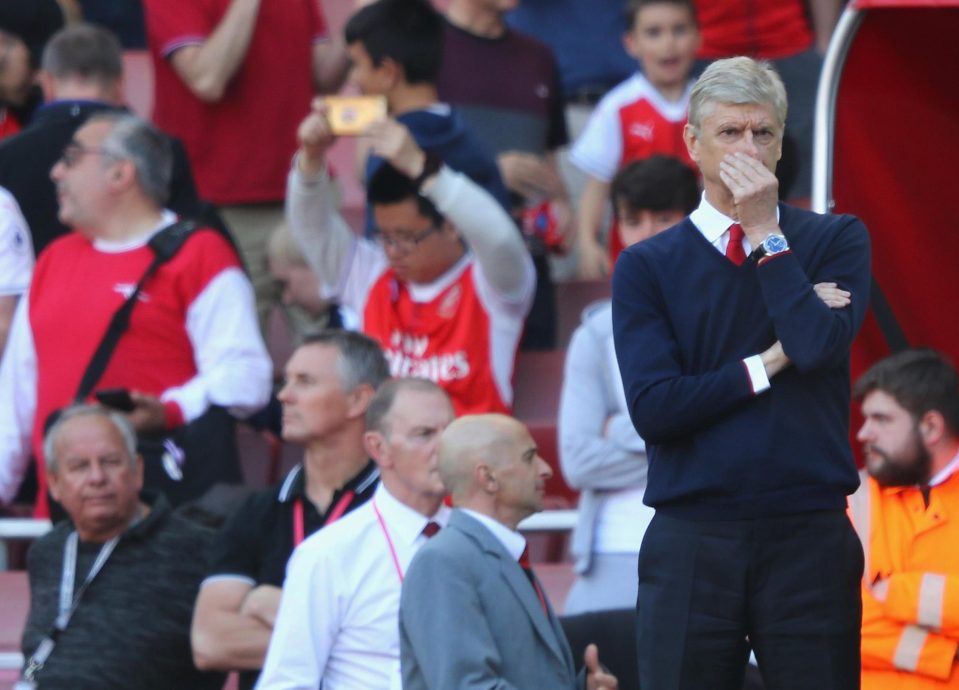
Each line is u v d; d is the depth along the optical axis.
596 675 17.12
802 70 30.59
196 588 20.75
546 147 31.22
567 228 29.33
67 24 32.25
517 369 27.58
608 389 21.36
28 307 24.08
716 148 14.09
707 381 13.94
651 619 14.33
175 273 23.58
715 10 31.00
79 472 20.66
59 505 21.86
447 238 24.67
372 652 17.88
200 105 30.00
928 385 19.03
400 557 18.05
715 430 14.09
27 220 25.78
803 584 14.03
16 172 25.73
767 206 13.88
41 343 23.80
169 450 22.61
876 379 19.25
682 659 14.20
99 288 23.59
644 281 14.42
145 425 22.61
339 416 19.45
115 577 20.70
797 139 29.95
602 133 30.16
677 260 14.38
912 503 19.09
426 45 25.61
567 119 33.59
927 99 20.77
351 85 34.47
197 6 29.89
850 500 19.38
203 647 19.17
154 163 23.91
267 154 30.08
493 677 15.81
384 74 25.48
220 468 22.94
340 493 19.45
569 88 33.84
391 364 24.86
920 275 21.12
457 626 15.88
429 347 24.75
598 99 33.78
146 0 30.27
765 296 13.80
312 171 25.16
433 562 16.20
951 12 19.97
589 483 21.05
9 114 29.22
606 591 20.77
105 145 23.67
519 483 16.61
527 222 28.50
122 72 26.84
